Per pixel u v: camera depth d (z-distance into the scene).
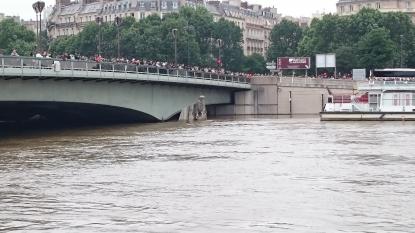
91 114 102.38
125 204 31.44
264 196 33.03
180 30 187.88
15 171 42.97
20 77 72.12
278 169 42.62
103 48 194.88
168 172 41.81
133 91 94.50
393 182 36.91
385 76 129.25
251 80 128.25
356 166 43.75
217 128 84.88
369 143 60.12
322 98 129.25
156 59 183.75
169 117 105.25
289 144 60.16
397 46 182.75
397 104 100.62
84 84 84.12
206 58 194.62
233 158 49.12
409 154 50.53
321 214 28.91
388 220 27.70
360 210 29.61
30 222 28.00
